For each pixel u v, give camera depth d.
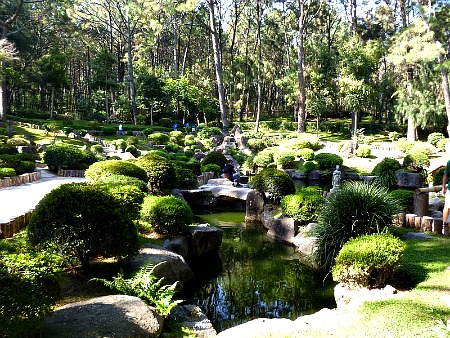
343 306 4.19
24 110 35.69
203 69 45.53
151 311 3.55
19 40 33.84
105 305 3.49
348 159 21.31
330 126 35.31
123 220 4.70
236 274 6.23
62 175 14.69
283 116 45.22
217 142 26.27
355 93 28.70
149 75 35.50
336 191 6.42
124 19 33.84
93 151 18.42
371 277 4.45
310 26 39.19
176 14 33.72
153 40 39.22
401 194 8.00
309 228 7.23
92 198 4.56
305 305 5.08
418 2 21.09
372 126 34.09
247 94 42.28
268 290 5.59
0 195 9.99
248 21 40.47
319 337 3.32
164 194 10.07
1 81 26.25
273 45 43.28
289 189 9.30
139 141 24.25
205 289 5.65
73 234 4.39
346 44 30.11
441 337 3.02
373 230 5.79
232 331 3.70
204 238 7.07
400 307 3.71
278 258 6.98
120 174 8.58
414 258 5.18
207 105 34.94
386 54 28.53
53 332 3.02
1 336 2.64
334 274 4.66
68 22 34.91
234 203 12.09
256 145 24.88
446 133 29.02
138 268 4.93
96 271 4.88
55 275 3.05
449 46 21.69
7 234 5.95
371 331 3.29
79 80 48.25
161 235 6.71
